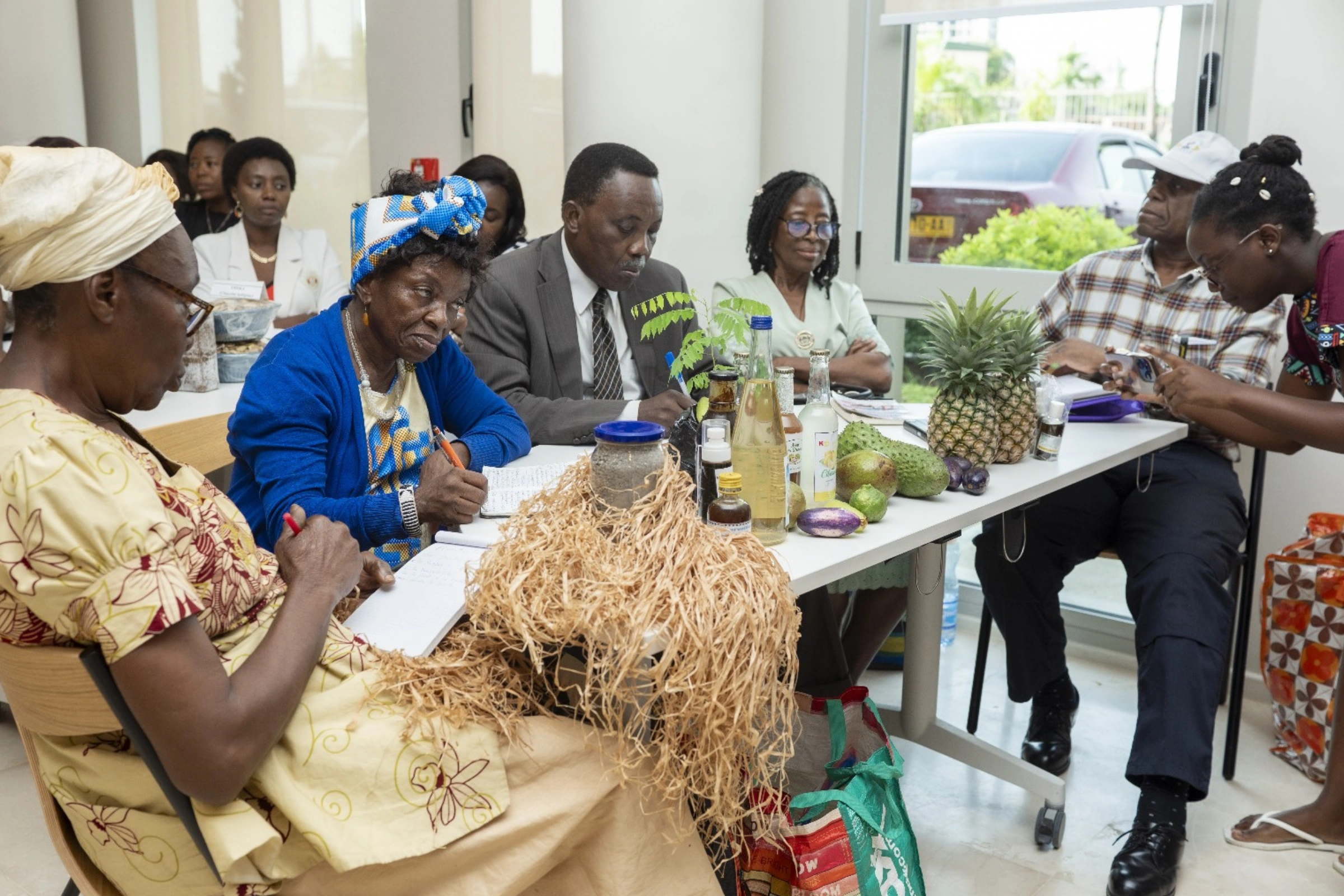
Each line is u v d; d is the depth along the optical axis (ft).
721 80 11.16
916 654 8.19
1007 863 7.66
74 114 15.35
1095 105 10.93
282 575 4.57
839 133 12.31
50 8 14.88
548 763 4.52
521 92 15.97
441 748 4.31
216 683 3.79
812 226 10.42
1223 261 7.70
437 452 6.05
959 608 12.19
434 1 16.29
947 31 11.59
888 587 8.80
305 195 17.24
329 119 16.98
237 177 13.32
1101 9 10.53
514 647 4.65
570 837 4.53
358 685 4.36
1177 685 7.53
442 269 5.83
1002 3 11.01
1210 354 9.37
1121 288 9.93
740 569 4.62
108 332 3.98
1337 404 7.43
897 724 8.42
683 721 4.38
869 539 5.89
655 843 4.65
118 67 16.48
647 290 9.04
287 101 16.90
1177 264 9.76
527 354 8.63
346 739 4.22
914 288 12.21
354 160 17.11
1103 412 8.95
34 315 3.91
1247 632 8.75
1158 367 8.68
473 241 5.96
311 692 4.33
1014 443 7.36
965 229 11.90
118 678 3.67
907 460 6.57
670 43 10.98
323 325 6.02
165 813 4.15
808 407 6.31
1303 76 9.64
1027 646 8.91
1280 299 9.18
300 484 5.67
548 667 4.94
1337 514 9.43
